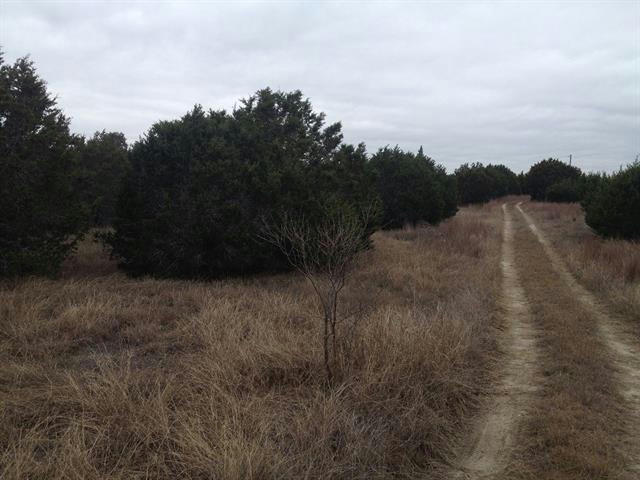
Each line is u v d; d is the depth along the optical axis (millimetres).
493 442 4383
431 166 29594
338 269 6242
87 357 5801
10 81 16562
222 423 3820
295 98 16000
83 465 3369
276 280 10695
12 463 3404
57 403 4391
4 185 9281
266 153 12125
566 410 4758
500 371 6102
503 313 8930
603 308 9312
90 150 19234
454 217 29922
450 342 5957
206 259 10648
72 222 9984
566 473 3801
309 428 3936
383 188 23047
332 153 16297
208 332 6230
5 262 8930
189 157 11406
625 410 4984
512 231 24094
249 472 3283
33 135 9664
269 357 5289
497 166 58750
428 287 10273
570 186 43125
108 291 8828
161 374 5039
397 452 3996
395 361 5141
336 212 11094
